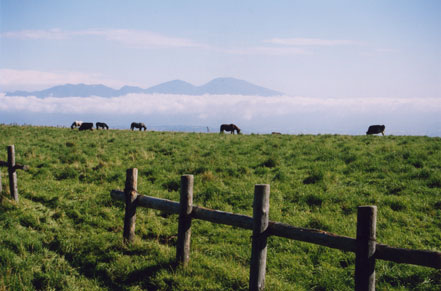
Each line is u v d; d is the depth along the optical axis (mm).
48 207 10609
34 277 6188
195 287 5961
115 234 8469
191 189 6465
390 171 12891
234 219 5723
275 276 6715
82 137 28609
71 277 6441
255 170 14336
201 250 7883
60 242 7875
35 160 17219
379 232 8422
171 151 19594
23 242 7496
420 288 6082
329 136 25828
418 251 4105
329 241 4742
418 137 22828
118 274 6527
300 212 9867
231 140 24078
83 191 12141
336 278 6516
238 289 5992
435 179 11242
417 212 9312
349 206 9945
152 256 7098
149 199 7301
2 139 25578
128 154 19062
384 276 6562
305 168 14391
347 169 13648
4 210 9789
